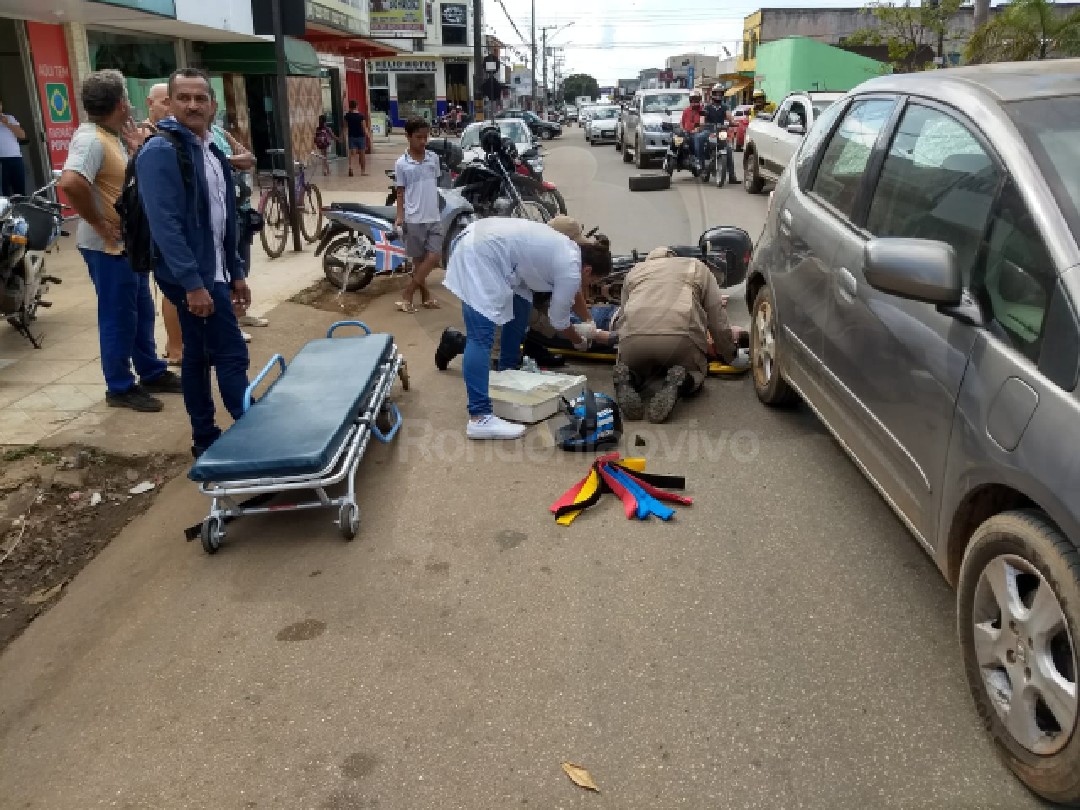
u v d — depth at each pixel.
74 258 9.92
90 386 5.71
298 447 3.80
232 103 18.66
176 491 4.48
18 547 3.98
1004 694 2.51
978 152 3.00
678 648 3.08
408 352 6.67
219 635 3.26
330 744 2.68
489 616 3.30
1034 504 2.48
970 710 2.74
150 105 5.66
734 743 2.63
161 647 3.21
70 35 12.73
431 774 2.55
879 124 3.98
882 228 3.58
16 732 2.82
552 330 6.03
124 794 2.53
